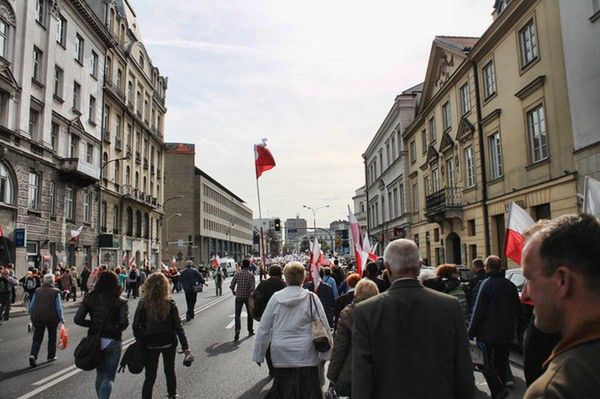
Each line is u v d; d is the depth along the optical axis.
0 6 24.73
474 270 9.61
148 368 5.84
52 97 29.84
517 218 7.61
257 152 14.78
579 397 1.22
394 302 2.96
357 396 2.82
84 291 27.59
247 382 7.65
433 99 29.58
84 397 6.83
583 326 1.38
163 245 86.19
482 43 21.81
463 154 25.12
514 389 6.89
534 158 18.19
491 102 21.58
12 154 25.25
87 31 36.00
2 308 17.09
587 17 14.56
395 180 40.38
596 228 1.47
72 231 30.58
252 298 8.04
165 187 88.06
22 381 7.83
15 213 25.44
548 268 1.49
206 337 12.41
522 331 7.59
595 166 14.23
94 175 33.91
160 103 58.91
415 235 35.22
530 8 17.91
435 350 2.83
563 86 15.86
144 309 5.91
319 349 4.86
